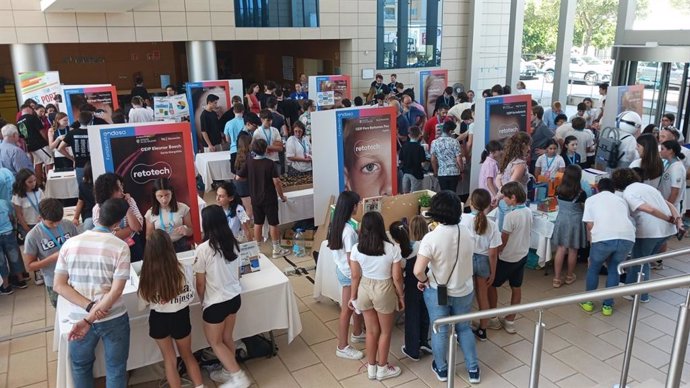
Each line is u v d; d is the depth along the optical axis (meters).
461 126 7.95
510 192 4.03
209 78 13.13
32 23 11.20
